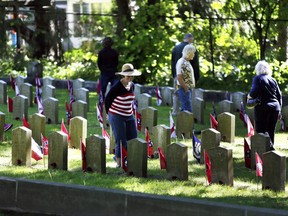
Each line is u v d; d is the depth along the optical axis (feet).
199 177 97.76
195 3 212.43
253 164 103.71
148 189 89.71
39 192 86.79
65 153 100.58
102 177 95.96
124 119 101.14
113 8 250.98
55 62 224.74
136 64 200.54
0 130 119.96
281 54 189.98
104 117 138.31
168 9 199.72
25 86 165.48
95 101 172.76
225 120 124.77
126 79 100.12
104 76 156.76
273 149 107.55
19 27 227.20
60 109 158.92
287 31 196.54
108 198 83.15
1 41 220.23
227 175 92.43
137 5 203.00
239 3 187.32
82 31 244.83
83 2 301.43
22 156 103.14
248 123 119.24
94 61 218.18
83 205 84.53
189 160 108.88
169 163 95.96
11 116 147.33
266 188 90.48
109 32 213.46
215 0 210.18
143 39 197.98
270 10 183.73
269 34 189.47
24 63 220.43
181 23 199.93
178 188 90.48
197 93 160.15
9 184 88.12
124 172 99.35
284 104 164.66
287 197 86.94
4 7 219.00
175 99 151.33
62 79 205.05
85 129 116.88
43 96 168.45
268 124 112.88
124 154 97.86
